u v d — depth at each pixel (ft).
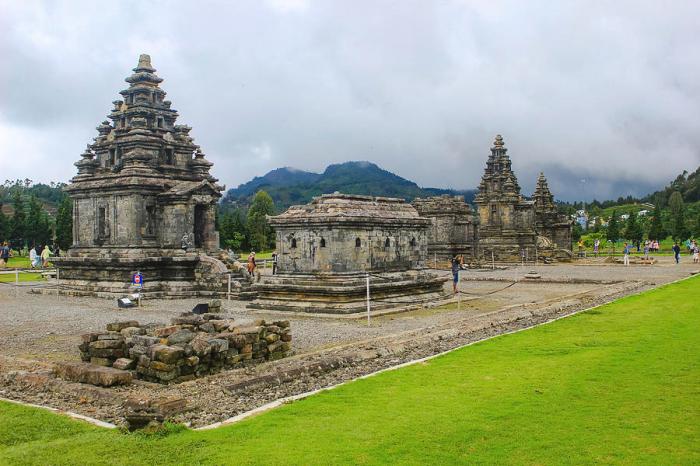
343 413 45.06
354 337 83.61
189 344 58.59
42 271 226.79
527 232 296.51
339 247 114.11
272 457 36.47
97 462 36.35
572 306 113.60
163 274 154.30
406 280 124.47
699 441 38.04
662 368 56.44
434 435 39.99
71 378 57.11
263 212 444.96
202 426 43.65
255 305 119.03
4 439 41.34
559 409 45.01
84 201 166.30
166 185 162.09
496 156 302.25
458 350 68.69
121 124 171.53
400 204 133.08
